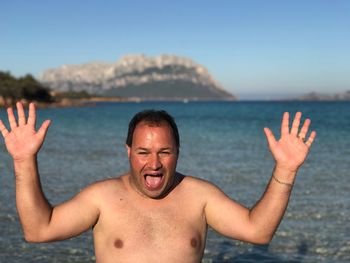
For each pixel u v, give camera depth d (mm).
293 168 2242
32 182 2213
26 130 2238
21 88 97938
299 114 2309
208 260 6066
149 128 2277
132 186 2422
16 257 5977
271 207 2266
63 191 10367
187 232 2359
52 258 5965
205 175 12961
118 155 17703
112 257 2311
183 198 2432
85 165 14867
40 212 2217
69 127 36000
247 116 60250
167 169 2303
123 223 2334
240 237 2367
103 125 38750
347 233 7070
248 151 19234
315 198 9602
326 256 6113
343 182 11555
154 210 2367
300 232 7160
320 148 20328
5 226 7293
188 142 23688
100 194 2381
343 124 38281
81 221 2326
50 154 17812
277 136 27172
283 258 6094
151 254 2293
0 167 14133
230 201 2447
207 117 57219
